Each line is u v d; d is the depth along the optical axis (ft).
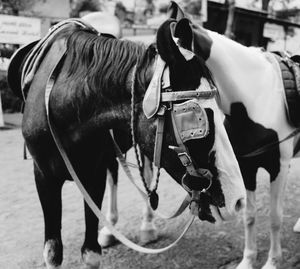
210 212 4.54
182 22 4.36
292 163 16.53
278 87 7.32
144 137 4.63
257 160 7.45
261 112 7.11
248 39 37.01
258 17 36.17
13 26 23.80
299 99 7.22
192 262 8.73
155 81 4.44
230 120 7.18
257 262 8.66
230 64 6.78
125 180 14.40
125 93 4.81
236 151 7.31
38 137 5.70
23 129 5.95
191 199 4.57
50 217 6.09
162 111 4.40
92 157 5.86
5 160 16.87
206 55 6.50
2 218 11.16
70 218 11.14
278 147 7.32
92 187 6.16
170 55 4.35
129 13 28.81
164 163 4.58
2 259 8.97
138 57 4.76
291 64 7.62
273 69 7.48
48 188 6.00
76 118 5.32
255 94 7.09
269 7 35.29
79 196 12.90
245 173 7.61
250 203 7.81
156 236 9.72
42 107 5.58
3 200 12.48
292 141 7.56
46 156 5.80
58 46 5.72
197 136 4.26
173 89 4.41
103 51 5.00
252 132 7.14
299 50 9.23
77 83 5.16
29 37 24.56
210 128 4.30
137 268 8.48
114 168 9.55
